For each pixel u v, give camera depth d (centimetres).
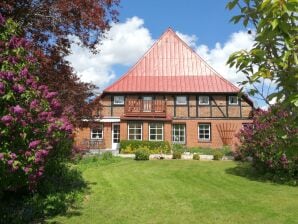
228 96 3275
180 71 3488
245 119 3250
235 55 308
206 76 3434
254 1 309
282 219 929
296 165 1473
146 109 3177
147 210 984
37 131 656
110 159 2239
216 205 1067
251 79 294
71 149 1157
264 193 1269
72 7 967
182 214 954
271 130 342
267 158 1532
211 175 1684
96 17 999
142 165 2044
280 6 262
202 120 3262
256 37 294
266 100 306
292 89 290
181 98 3300
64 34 1016
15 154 604
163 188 1323
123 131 3122
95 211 946
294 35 279
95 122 1409
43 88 730
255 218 933
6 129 591
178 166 2012
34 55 898
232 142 3225
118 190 1256
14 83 625
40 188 976
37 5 951
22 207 852
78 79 1183
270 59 292
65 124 798
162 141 2911
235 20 321
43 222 821
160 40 3738
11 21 716
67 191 1080
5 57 654
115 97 3297
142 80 3400
